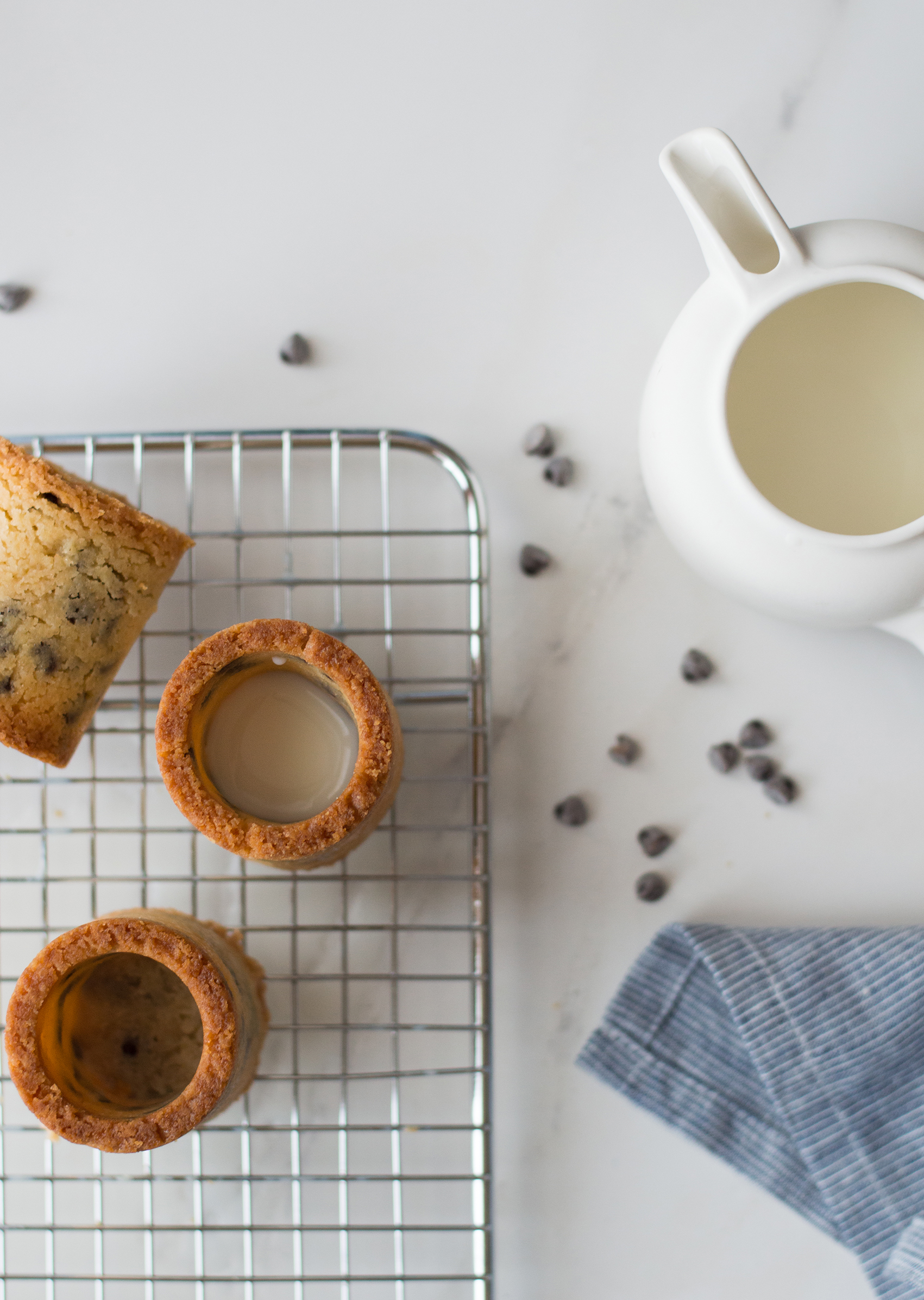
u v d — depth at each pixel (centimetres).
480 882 50
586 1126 51
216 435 51
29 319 51
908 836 51
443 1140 51
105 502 46
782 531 46
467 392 51
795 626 52
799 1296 51
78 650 47
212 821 46
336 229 51
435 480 52
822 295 47
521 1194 51
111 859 51
